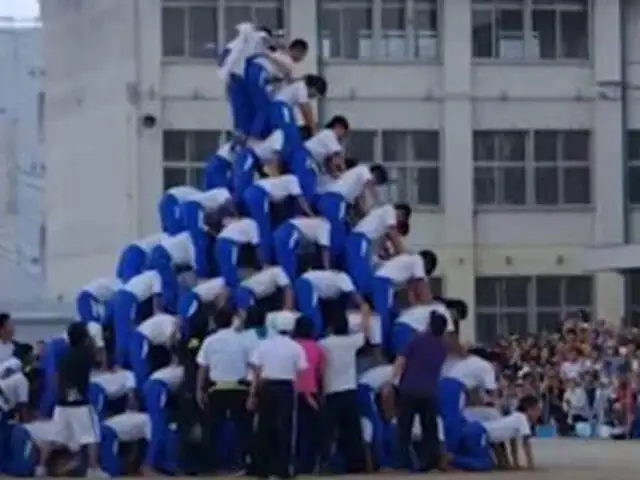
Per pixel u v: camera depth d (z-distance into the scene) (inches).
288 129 914.7
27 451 900.6
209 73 1934.1
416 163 1984.5
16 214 2274.9
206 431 872.9
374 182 917.2
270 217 907.4
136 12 1927.9
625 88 2015.3
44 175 2119.8
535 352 1569.9
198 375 856.9
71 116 2023.9
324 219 899.4
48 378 928.3
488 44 2004.2
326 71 1969.7
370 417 884.6
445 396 894.4
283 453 823.7
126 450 908.0
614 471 919.7
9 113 2303.2
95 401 911.7
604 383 1482.5
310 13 1958.7
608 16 2012.8
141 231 1916.8
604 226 2005.4
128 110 1924.2
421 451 885.2
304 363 821.9
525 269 1993.1
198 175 1931.6
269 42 941.8
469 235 1980.8
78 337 886.4
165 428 888.3
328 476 848.9
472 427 901.2
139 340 902.4
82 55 2005.4
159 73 1929.1
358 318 879.7
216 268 927.0
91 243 1978.3
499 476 852.0
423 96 1984.5
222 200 929.5
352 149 1972.2
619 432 1450.5
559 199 2007.9
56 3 2049.7
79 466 899.4
